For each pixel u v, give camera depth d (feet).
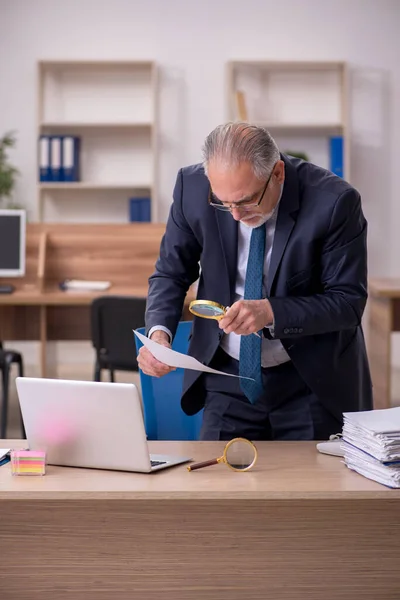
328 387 8.92
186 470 7.70
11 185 27.14
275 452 8.36
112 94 28.53
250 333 8.00
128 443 7.50
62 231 20.58
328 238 8.48
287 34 28.37
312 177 8.66
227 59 28.43
